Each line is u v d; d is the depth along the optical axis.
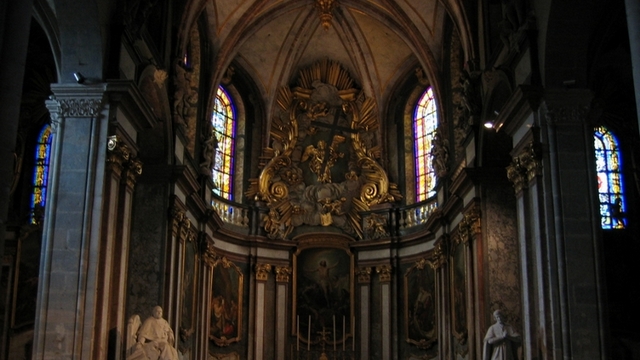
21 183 25.25
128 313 21.05
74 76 17.03
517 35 18.66
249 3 27.83
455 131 26.62
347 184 31.33
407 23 28.02
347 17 30.03
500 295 21.53
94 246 16.34
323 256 30.62
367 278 30.16
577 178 17.05
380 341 29.45
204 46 27.47
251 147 31.19
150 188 21.95
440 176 27.12
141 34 18.86
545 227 17.03
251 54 30.92
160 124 21.86
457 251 25.00
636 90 10.53
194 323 25.23
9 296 23.89
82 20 16.80
